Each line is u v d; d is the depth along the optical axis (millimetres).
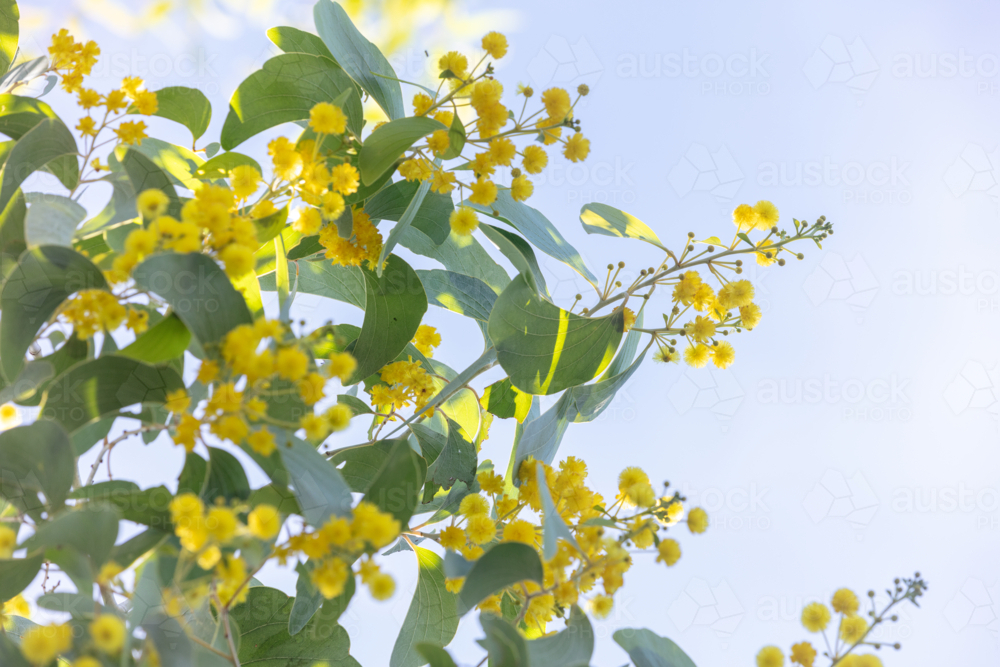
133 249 699
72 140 731
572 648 723
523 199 759
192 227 703
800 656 724
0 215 729
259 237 738
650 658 728
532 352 765
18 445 702
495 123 746
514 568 714
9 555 701
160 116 763
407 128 748
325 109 732
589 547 730
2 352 722
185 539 691
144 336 706
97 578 700
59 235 707
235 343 699
